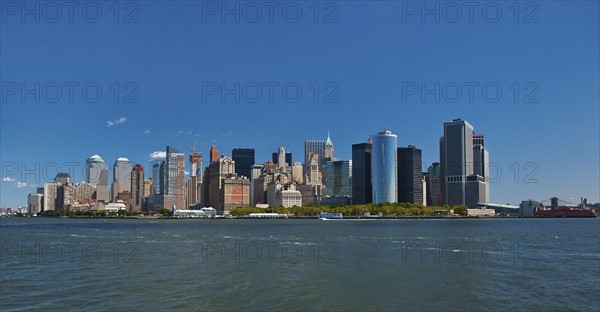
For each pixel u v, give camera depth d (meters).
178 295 72.81
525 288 77.88
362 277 87.75
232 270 96.25
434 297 71.44
